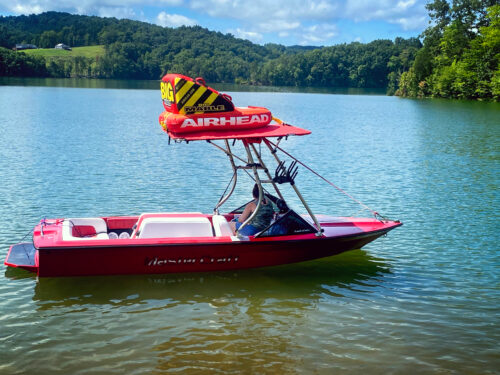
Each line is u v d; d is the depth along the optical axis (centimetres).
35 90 8919
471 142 2700
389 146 2498
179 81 732
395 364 579
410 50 16612
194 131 754
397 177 1673
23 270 828
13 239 959
